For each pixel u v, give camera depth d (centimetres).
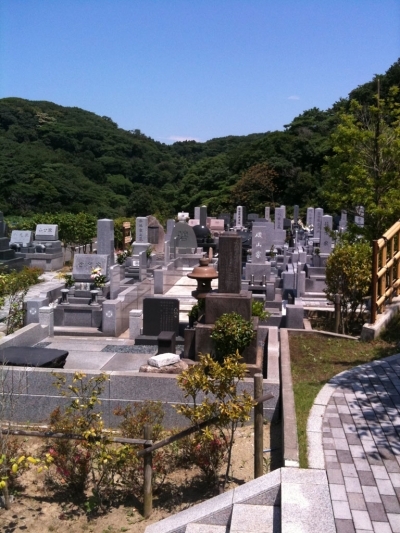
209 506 550
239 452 735
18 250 2752
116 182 7056
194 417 620
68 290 1545
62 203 5891
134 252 2534
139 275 2064
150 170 7750
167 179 7812
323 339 1041
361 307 1284
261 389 636
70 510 651
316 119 6278
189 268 2386
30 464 743
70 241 3219
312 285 1944
